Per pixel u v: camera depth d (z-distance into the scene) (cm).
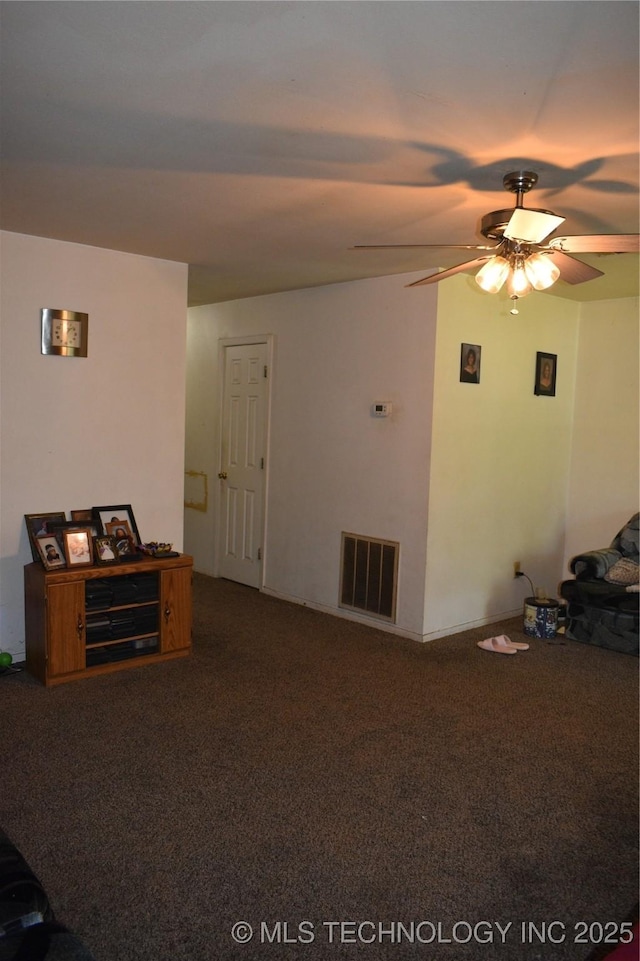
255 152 246
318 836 234
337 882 212
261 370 555
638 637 429
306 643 439
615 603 438
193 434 628
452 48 174
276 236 360
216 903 201
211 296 558
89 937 186
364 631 466
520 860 225
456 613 469
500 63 181
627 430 516
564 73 185
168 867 216
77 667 363
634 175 259
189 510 636
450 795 262
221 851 224
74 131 232
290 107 210
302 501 525
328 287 496
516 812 252
